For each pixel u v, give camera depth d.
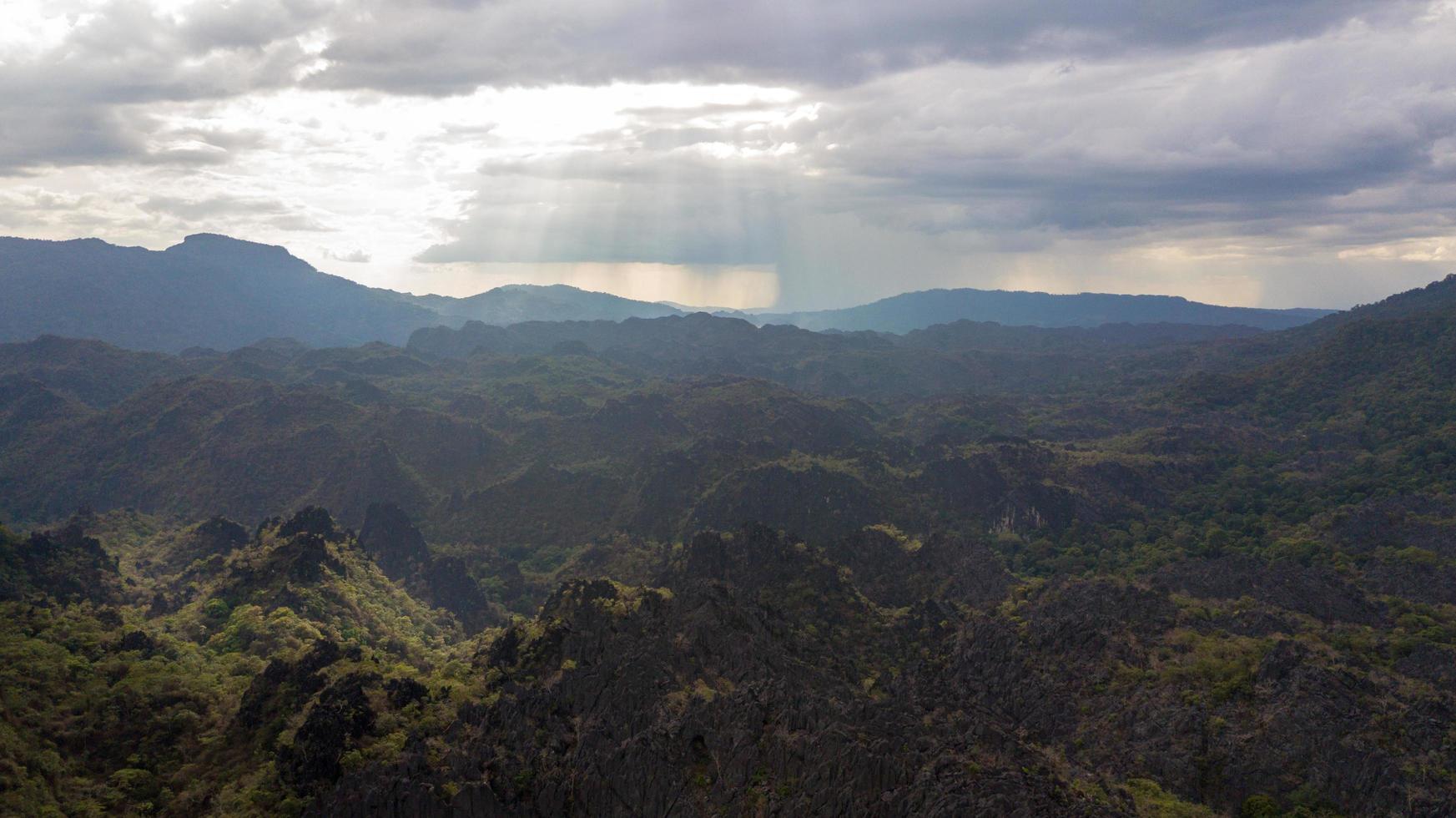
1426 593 144.50
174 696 99.94
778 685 91.50
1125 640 123.69
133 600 142.12
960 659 129.12
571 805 81.94
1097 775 100.31
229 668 112.56
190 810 85.94
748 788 80.31
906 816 74.88
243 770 89.19
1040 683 118.94
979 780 79.38
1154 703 110.38
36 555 136.50
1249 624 126.88
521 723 88.38
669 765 82.56
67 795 85.44
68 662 101.75
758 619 113.50
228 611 135.25
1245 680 109.62
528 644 108.75
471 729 89.25
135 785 88.62
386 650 132.88
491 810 79.88
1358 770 94.69
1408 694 104.06
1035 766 88.00
